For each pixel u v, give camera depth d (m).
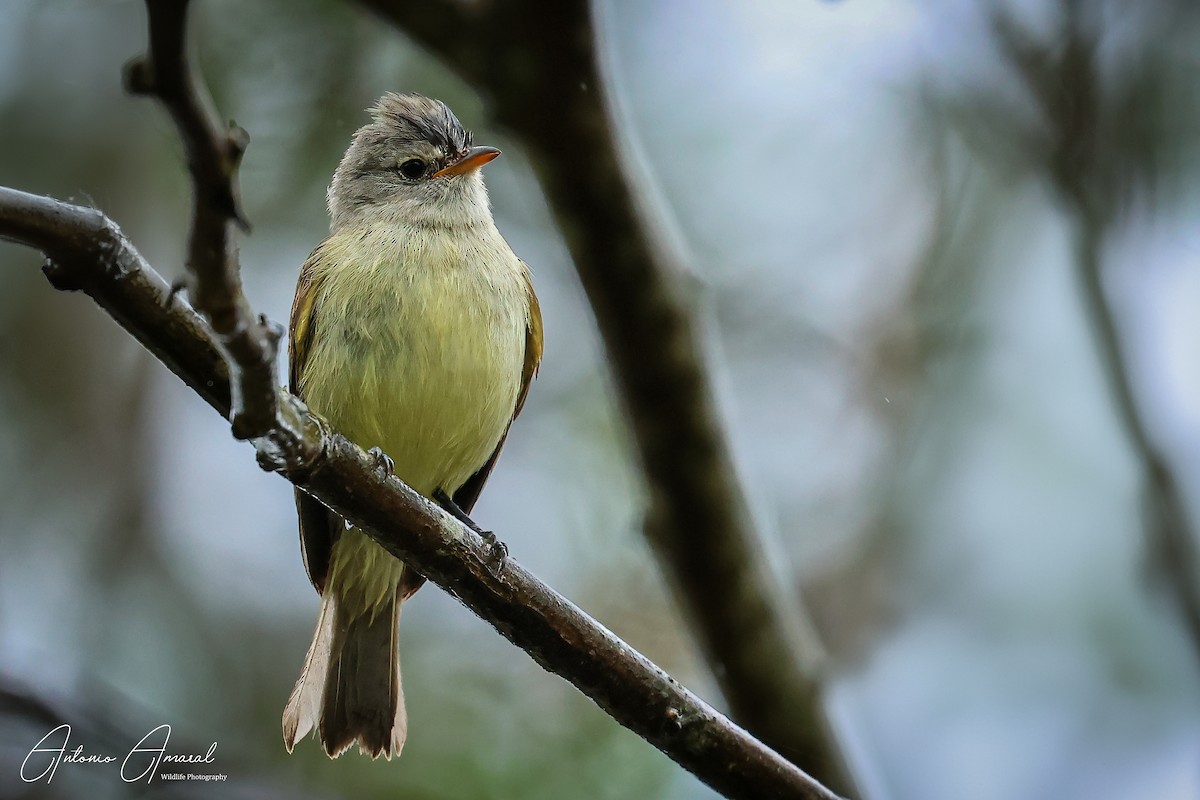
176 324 5.25
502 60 6.78
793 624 8.30
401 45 10.91
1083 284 8.38
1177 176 9.41
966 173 12.82
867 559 12.75
